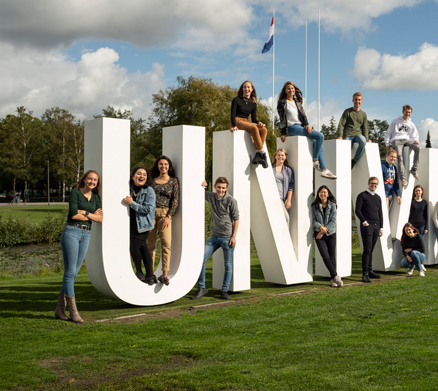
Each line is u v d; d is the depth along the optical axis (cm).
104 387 329
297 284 823
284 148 848
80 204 532
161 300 626
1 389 324
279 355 395
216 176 759
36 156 6275
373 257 976
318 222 816
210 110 2670
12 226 1861
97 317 552
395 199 1012
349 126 948
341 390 312
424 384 316
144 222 593
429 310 572
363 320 528
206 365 375
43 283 829
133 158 3100
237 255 730
